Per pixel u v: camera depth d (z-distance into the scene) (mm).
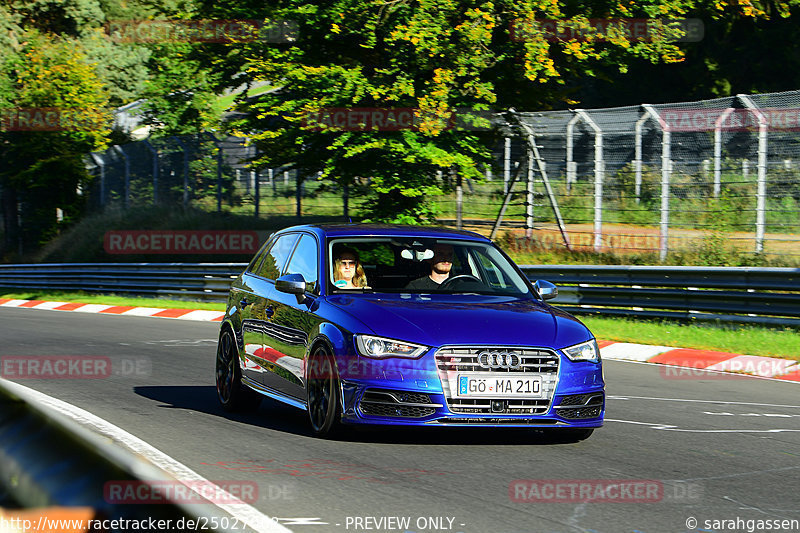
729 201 84438
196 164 129375
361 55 84688
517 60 82125
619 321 63531
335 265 28828
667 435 28859
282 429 28172
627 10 85625
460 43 77500
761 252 76938
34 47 154750
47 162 149500
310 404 26875
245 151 122938
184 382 39750
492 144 88062
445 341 24797
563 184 98688
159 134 142250
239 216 124438
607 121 85500
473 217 107562
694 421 31891
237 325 32438
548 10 80250
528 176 92250
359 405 24922
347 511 18562
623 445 26766
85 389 37125
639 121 83438
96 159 150750
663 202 81750
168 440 26234
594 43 84438
